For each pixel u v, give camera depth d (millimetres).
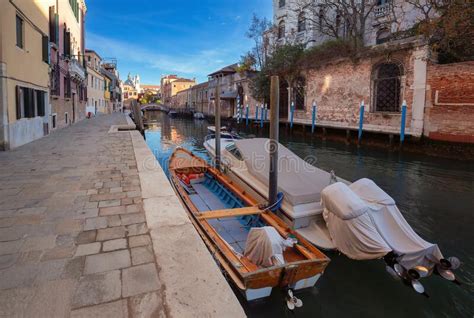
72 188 4668
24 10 9391
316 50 20922
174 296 2105
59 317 1886
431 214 7023
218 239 4324
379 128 16203
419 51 14078
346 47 18672
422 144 14023
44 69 11719
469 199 8039
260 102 27500
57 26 14250
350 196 4398
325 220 4707
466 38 12227
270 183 5238
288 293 3773
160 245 2812
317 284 4297
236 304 2039
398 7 20703
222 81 37031
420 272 4062
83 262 2535
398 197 8305
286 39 26859
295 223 4914
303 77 21922
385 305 3992
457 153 12719
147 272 2398
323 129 19453
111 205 3928
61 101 16125
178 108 61219
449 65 12867
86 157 7363
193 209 5266
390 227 4355
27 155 7562
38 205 3898
